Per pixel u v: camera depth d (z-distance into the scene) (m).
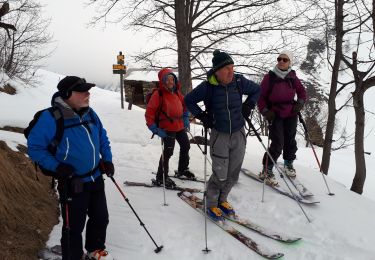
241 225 4.12
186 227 4.01
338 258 3.49
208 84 3.75
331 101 6.95
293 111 4.98
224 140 3.88
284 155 5.39
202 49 10.55
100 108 13.02
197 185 5.30
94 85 2.80
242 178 5.52
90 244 3.21
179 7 9.91
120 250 3.56
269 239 3.86
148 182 5.37
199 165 6.32
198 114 3.86
